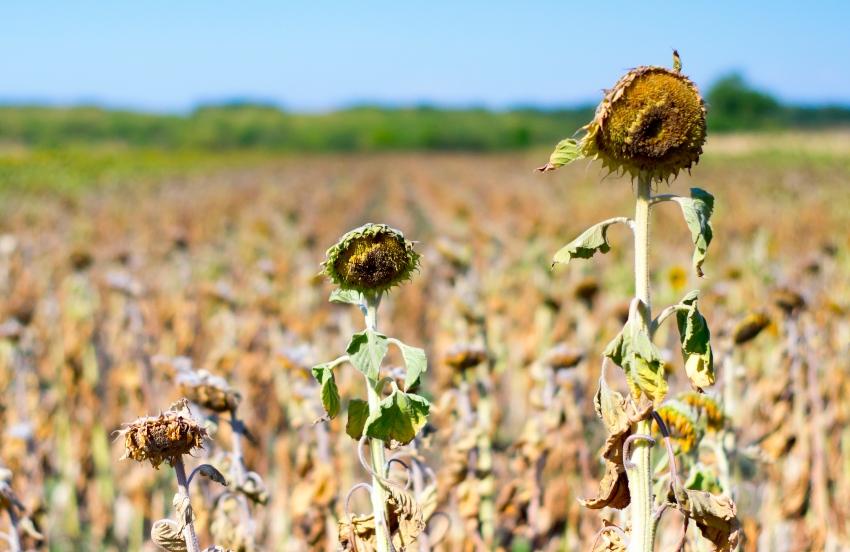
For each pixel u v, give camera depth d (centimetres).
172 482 550
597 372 668
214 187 3369
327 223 1919
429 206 2933
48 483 627
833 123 10975
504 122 12794
